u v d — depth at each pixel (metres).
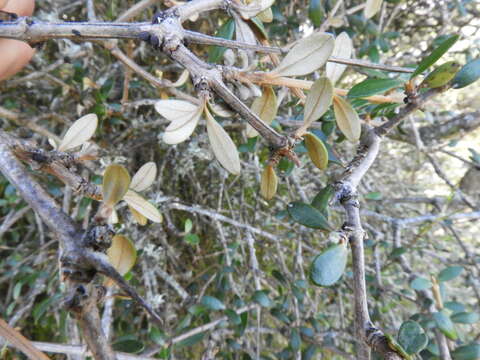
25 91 0.30
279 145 0.10
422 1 0.36
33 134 0.28
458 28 0.37
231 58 0.17
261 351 0.31
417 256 0.38
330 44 0.10
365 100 0.14
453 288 0.39
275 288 0.35
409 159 0.50
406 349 0.10
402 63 0.36
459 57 0.40
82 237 0.08
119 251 0.10
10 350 0.27
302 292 0.28
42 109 0.31
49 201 0.08
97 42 0.18
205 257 0.34
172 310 0.31
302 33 0.30
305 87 0.11
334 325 0.37
